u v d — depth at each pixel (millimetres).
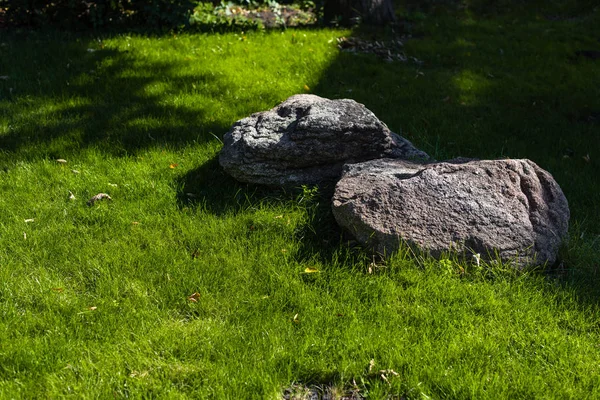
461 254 4090
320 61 8305
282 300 3844
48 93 6828
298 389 3203
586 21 11852
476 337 3520
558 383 3223
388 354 3371
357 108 5113
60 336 3461
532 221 4234
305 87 7465
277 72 7855
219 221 4648
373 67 8305
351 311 3721
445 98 7688
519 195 4281
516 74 8797
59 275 3996
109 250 4273
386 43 9414
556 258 4312
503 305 3822
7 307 3658
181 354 3383
